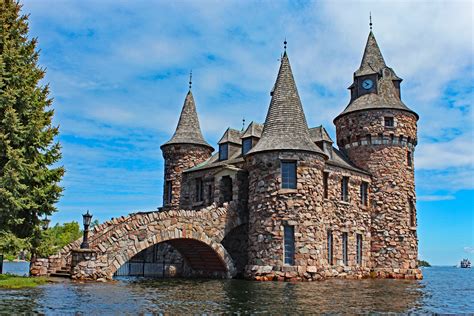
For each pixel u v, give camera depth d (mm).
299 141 30438
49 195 25859
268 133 31312
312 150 30281
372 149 37188
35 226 25375
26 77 25078
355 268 34625
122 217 25609
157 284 25016
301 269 28547
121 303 16094
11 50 24422
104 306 15203
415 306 17469
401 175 37031
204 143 42250
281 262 28797
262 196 30141
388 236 36156
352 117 38219
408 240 36562
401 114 37625
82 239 26578
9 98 23672
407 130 37750
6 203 22969
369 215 36625
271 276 28641
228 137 38969
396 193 36656
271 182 29953
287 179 30094
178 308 15336
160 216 26891
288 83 32375
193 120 43375
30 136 24688
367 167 37188
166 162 42281
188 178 40094
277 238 29125
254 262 29781
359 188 36062
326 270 30828
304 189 29688
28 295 17266
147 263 35656
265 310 15273
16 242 23438
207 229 29375
